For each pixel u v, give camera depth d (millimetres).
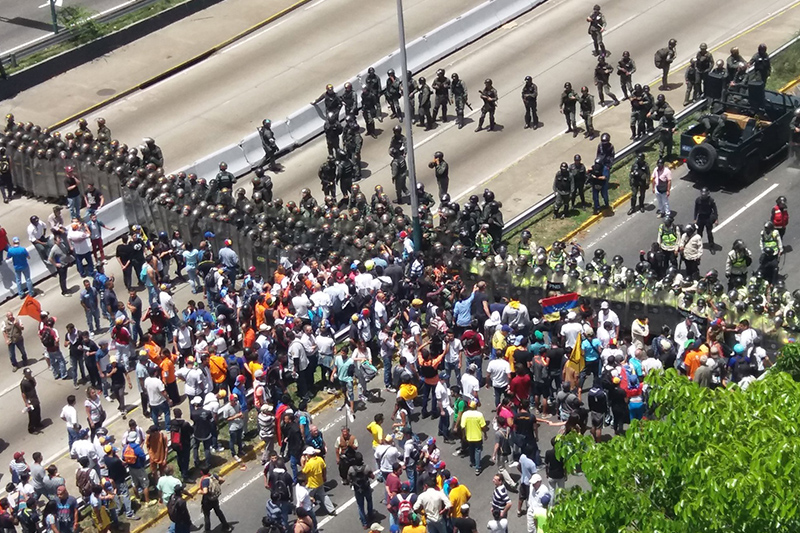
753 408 25781
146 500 43312
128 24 83000
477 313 48750
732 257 49781
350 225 55375
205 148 69562
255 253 55750
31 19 86125
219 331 47469
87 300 52781
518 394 43281
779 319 44656
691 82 66875
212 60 80000
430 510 38000
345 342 51219
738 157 58625
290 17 84688
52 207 64938
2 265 57188
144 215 60500
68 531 40938
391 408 47250
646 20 78375
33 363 52438
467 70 75312
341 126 64938
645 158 63750
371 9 84312
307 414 43906
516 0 81562
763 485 23031
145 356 46781
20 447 47375
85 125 65125
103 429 42625
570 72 73312
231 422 44531
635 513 25641
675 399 27109
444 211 55031
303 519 38062
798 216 57469
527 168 64062
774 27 75500
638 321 46594
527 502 40656
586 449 28812
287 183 65875
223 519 41656
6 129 66875
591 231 58344
